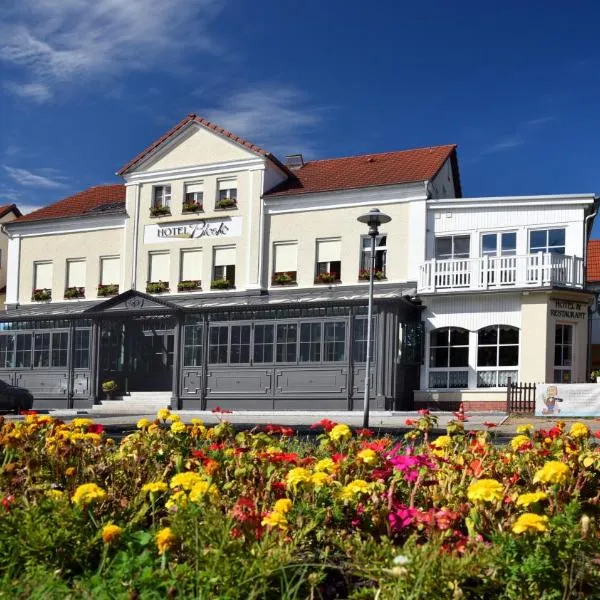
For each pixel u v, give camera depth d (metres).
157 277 34.91
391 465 5.34
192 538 4.12
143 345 33.78
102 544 4.21
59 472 5.98
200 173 34.31
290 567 3.91
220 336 30.92
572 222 27.83
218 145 34.09
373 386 27.91
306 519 4.55
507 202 28.72
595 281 39.12
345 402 28.31
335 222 31.52
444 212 29.64
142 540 4.18
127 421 24.05
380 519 4.62
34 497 4.90
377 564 3.89
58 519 4.27
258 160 33.16
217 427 7.09
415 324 28.84
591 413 23.92
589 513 5.07
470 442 6.65
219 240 33.62
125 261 35.44
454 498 5.10
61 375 33.56
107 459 6.28
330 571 4.17
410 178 30.91
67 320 33.66
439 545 3.95
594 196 27.55
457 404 27.98
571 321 27.53
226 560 3.83
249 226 33.03
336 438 6.45
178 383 31.31
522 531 3.82
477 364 27.89
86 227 36.69
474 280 28.02
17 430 6.74
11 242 38.47
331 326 28.92
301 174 35.22
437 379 28.55
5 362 35.00
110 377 33.22
